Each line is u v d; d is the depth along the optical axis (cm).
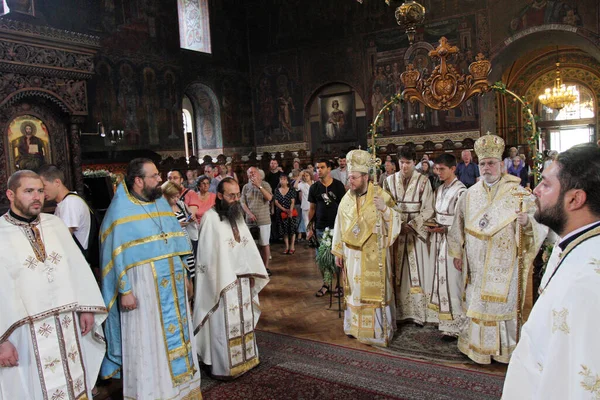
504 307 394
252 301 427
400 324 520
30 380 291
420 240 502
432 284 491
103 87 1420
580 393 118
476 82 442
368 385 382
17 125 799
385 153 1630
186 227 482
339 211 490
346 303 489
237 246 411
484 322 401
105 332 355
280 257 924
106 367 356
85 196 895
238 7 1880
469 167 1113
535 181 416
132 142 1496
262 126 1917
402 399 358
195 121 1836
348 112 1770
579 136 2119
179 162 1509
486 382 376
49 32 787
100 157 1273
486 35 1480
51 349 299
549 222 142
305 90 1820
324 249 570
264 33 1884
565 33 1393
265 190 784
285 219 950
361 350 454
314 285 707
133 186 358
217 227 407
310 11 1784
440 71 459
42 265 301
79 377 313
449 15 1532
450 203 459
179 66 1645
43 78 798
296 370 417
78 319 330
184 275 370
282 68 1861
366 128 1716
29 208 298
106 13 1427
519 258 391
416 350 447
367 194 470
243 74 1898
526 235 393
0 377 284
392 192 511
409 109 1620
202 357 416
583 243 132
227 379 404
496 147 402
